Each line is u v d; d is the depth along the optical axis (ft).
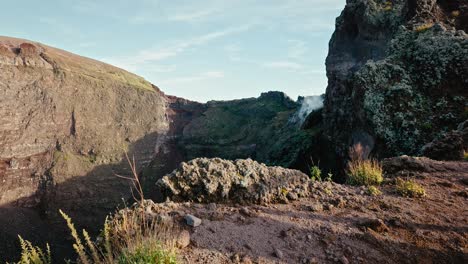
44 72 364.17
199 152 498.69
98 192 359.05
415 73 80.38
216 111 562.25
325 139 165.07
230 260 15.92
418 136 68.03
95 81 415.23
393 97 76.33
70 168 349.20
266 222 20.42
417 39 87.10
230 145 496.64
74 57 496.23
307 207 23.25
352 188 28.63
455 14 99.09
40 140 341.00
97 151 383.04
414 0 105.40
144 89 469.16
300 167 186.91
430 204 24.91
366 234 18.99
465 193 26.99
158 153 457.68
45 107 351.87
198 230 18.52
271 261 16.22
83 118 384.27
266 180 25.07
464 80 72.08
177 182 23.91
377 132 73.51
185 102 597.93
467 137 48.29
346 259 16.57
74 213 331.77
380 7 151.02
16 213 296.51
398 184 29.55
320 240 18.53
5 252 242.99
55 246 270.05
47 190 327.88
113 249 15.93
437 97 73.92
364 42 155.12
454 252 17.61
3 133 310.04
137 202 20.39
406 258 17.06
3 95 317.22
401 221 21.07
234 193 23.76
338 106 154.81
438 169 35.58
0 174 304.71
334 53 173.06
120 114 424.87
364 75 83.05
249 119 537.65
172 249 15.26
